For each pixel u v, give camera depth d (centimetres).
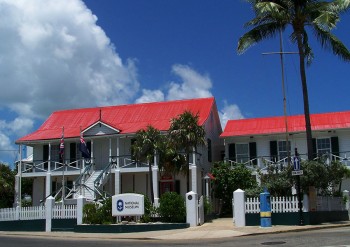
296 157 2241
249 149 3791
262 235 1969
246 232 2059
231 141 3850
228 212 3388
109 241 1983
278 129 3684
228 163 3562
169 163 3145
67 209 2678
